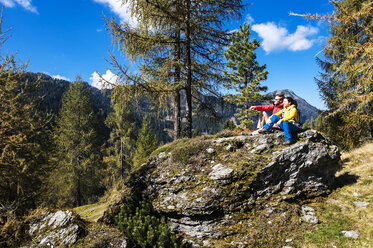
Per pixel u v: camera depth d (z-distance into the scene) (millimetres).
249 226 5316
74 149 24438
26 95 9711
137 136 28328
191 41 10383
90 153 25609
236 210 5617
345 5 10531
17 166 8562
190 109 10305
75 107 25750
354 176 6973
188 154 7098
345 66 8461
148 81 9086
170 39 10094
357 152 9758
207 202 5668
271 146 6516
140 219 5719
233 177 5875
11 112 8781
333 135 14391
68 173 22797
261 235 5016
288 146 6320
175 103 10664
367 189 5953
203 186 6074
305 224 5082
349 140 12141
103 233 5344
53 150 11539
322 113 14273
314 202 5848
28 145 9570
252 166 5973
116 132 26438
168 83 9852
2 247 4953
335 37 9312
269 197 5723
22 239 5156
